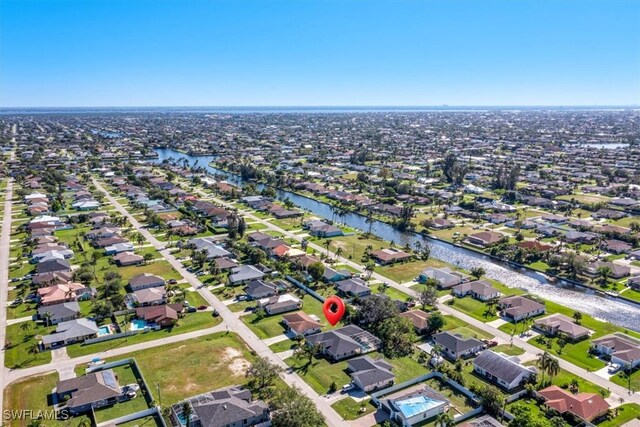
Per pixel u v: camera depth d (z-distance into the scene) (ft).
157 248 612.70
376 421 289.33
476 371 343.67
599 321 423.23
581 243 641.81
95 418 288.10
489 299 463.83
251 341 384.68
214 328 406.21
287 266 545.85
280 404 288.92
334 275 507.30
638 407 302.45
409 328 389.19
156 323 408.87
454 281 499.51
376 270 545.85
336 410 298.56
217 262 542.16
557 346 378.53
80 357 358.64
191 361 353.10
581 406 290.35
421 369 346.54
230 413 280.92
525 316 425.69
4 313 426.10
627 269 532.32
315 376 335.67
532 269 559.38
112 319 419.95
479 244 646.33
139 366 345.92
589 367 348.18
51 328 400.06
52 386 320.70
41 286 476.13
